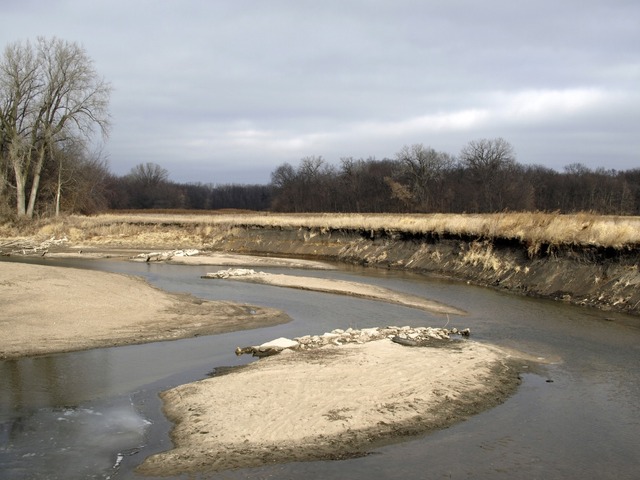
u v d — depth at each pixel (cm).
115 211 9512
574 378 1455
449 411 1202
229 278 3353
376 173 10644
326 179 11662
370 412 1174
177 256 4575
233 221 6019
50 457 978
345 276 3541
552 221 2962
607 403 1277
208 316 2170
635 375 1480
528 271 2928
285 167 12381
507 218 3356
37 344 1669
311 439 1055
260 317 2198
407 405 1217
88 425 1123
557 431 1121
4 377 1403
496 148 9250
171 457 982
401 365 1475
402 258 4059
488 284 3084
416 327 2034
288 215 7206
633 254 2447
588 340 1845
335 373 1401
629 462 993
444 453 1016
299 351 1628
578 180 9194
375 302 2597
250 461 973
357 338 1808
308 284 3084
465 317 2238
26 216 6050
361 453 1009
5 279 2309
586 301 2466
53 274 2527
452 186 9319
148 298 2383
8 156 6156
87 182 7600
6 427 1106
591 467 973
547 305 2473
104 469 940
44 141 5900
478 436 1091
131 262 4247
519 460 995
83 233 5800
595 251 2619
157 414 1188
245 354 1650
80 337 1767
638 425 1155
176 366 1524
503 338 1880
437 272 3606
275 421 1126
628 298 2320
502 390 1344
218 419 1135
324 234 5059
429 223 4000
